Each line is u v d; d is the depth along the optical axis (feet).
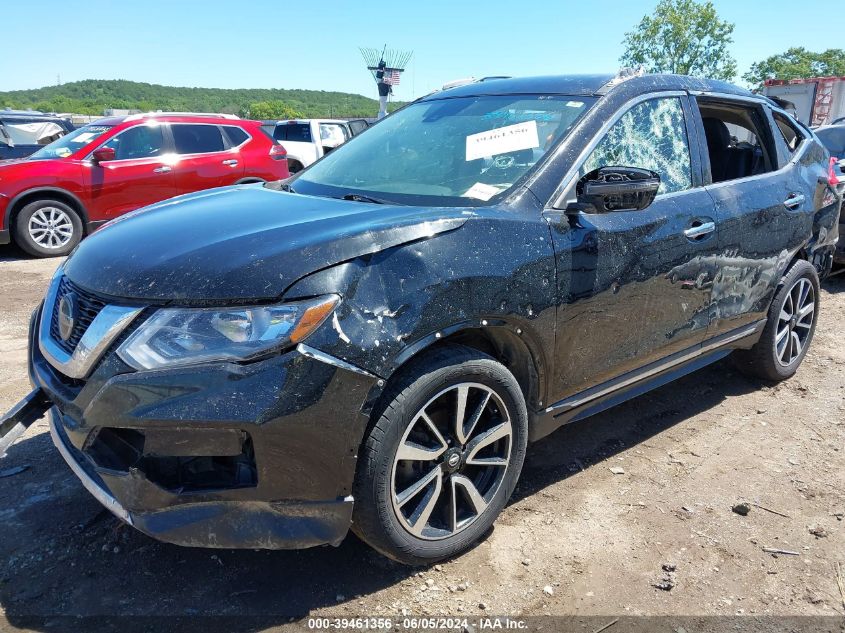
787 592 8.10
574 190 9.14
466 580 8.11
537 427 9.27
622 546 8.85
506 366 8.97
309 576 8.07
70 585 7.79
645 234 9.75
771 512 9.73
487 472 8.76
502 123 10.34
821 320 19.21
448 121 11.05
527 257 8.30
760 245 12.10
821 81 67.31
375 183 10.19
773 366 13.82
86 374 6.98
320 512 7.14
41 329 8.16
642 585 8.13
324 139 57.47
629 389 10.62
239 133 32.04
